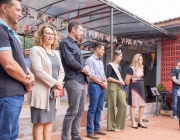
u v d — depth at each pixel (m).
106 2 4.98
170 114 6.25
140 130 4.41
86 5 5.80
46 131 2.51
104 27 7.86
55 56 2.60
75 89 2.96
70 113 3.00
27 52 7.00
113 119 4.23
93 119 3.93
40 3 5.72
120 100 4.21
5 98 1.63
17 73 1.66
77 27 3.06
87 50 8.67
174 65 7.70
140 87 4.57
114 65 4.19
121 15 6.41
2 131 1.63
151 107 6.43
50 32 2.52
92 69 3.63
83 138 3.61
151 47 9.31
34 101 2.33
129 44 8.33
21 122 3.39
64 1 5.57
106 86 3.80
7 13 1.67
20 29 6.61
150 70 11.77
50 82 2.35
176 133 4.26
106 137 3.78
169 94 6.50
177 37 7.69
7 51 1.60
